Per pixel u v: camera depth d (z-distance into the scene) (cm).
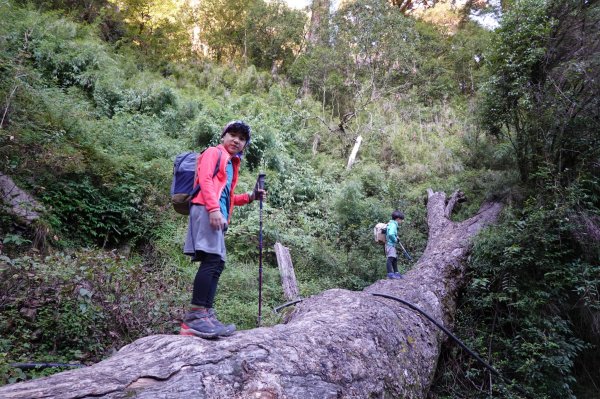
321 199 1005
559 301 527
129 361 215
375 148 1311
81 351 360
